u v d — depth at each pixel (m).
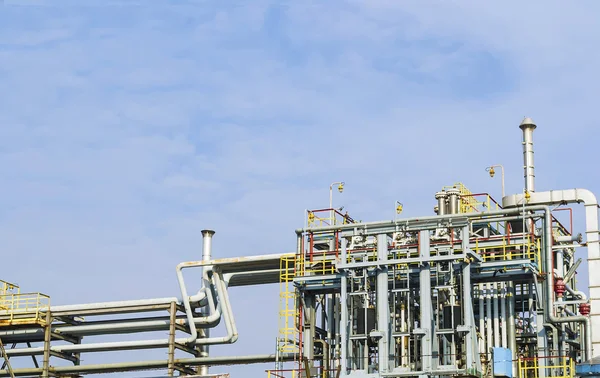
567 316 74.06
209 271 79.75
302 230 75.75
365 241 74.88
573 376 67.56
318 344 75.69
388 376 69.19
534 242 71.88
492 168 77.56
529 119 78.00
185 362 79.00
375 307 71.62
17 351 83.38
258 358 77.69
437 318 69.25
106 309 81.31
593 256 73.31
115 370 81.12
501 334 73.25
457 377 68.31
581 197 74.56
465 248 69.62
